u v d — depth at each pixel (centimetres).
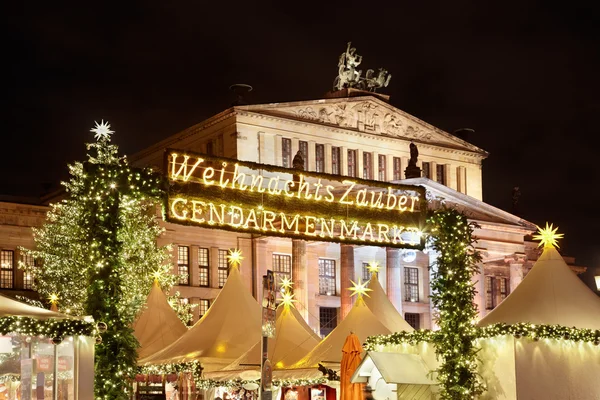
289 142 9006
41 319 2716
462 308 3441
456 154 10238
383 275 9131
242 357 4194
